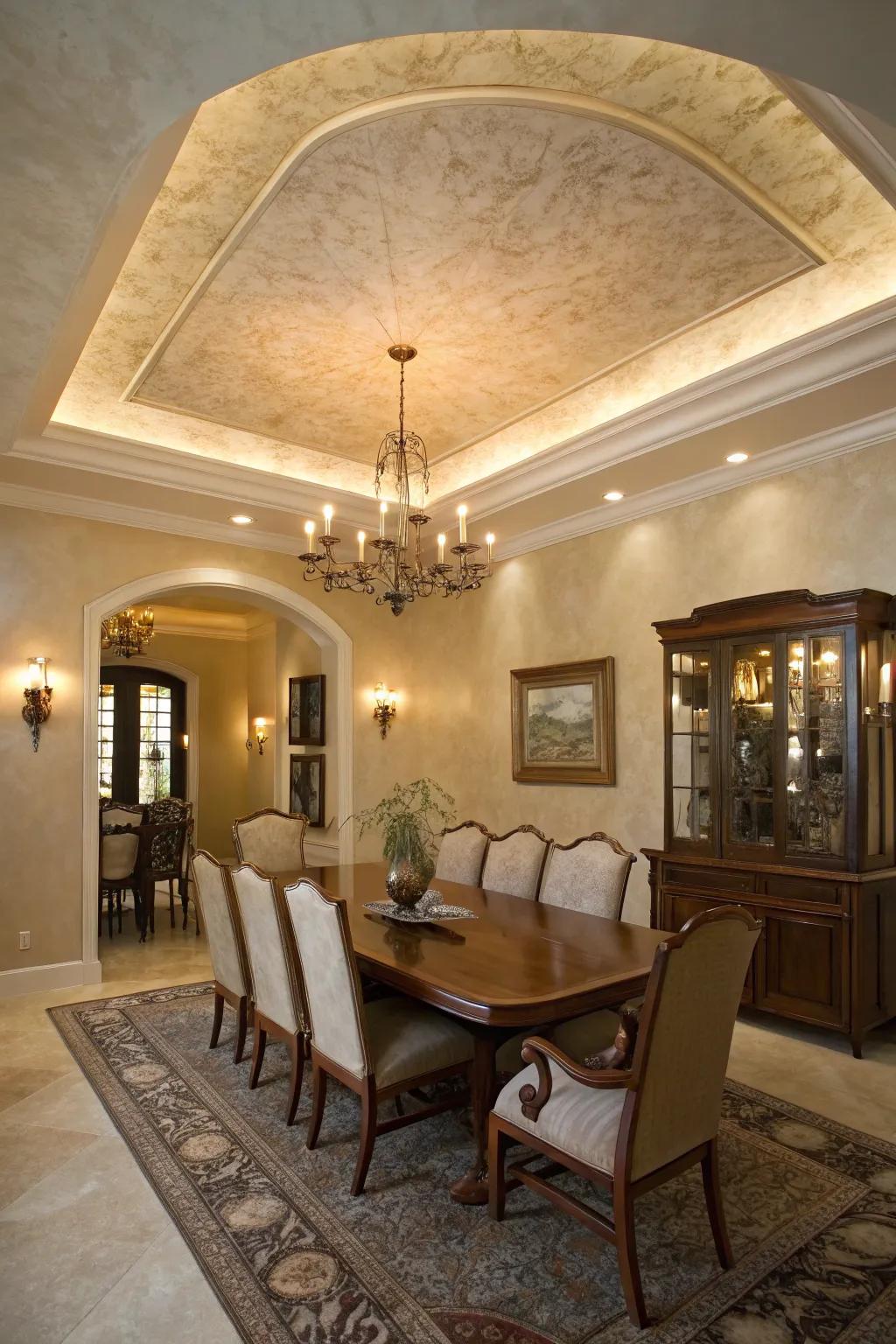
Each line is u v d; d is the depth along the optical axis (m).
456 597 7.13
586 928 3.46
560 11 1.59
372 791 7.16
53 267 2.55
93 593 5.60
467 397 4.81
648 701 5.45
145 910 6.74
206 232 3.19
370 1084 2.68
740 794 4.46
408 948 3.11
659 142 2.70
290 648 8.50
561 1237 2.42
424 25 1.63
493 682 6.73
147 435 5.16
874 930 4.00
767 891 4.26
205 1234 2.44
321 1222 2.50
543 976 2.71
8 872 5.12
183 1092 3.49
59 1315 2.08
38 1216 2.54
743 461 4.82
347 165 2.81
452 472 6.13
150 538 5.90
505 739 6.59
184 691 10.82
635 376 4.60
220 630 10.84
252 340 4.08
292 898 2.90
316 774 7.51
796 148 2.79
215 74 1.77
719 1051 2.27
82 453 4.84
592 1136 2.15
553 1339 1.99
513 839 4.64
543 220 3.14
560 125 2.64
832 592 4.45
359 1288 2.18
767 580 4.76
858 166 2.69
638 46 2.33
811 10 1.55
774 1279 2.22
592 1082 2.08
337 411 5.00
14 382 3.42
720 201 3.04
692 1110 2.21
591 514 5.83
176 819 7.32
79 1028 4.34
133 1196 2.65
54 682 5.39
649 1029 2.02
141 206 2.65
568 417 5.14
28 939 5.15
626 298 3.73
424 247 3.32
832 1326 2.03
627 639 5.61
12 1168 2.84
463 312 3.84
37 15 1.59
